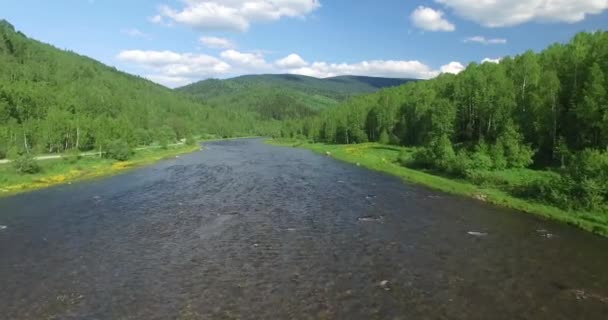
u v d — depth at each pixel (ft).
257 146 611.47
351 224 144.46
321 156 412.98
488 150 256.52
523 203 173.27
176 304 83.56
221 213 160.35
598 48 256.32
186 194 200.23
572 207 161.27
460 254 114.11
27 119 468.34
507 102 294.05
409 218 153.17
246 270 101.60
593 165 166.40
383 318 78.13
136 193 203.92
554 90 256.11
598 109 223.92
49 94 560.61
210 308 81.82
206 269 102.22
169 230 136.77
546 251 116.98
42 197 194.18
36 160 281.74
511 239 128.16
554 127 253.65
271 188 215.92
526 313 80.59
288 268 103.04
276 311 80.53
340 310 81.15
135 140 472.85
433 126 347.77
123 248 118.11
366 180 243.60
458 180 233.76
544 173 226.58
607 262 108.47
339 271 101.24
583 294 89.15
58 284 93.35
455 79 409.90
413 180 241.14
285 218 152.46
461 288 91.91
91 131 435.12
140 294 88.17
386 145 458.09
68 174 263.29
